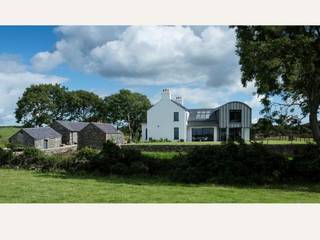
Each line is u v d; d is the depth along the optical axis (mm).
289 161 20453
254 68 21594
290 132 25703
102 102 113688
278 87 22938
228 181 19281
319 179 19828
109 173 22891
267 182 19312
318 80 20953
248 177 19562
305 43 19594
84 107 114438
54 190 15703
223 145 21734
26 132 61812
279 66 20531
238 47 22906
